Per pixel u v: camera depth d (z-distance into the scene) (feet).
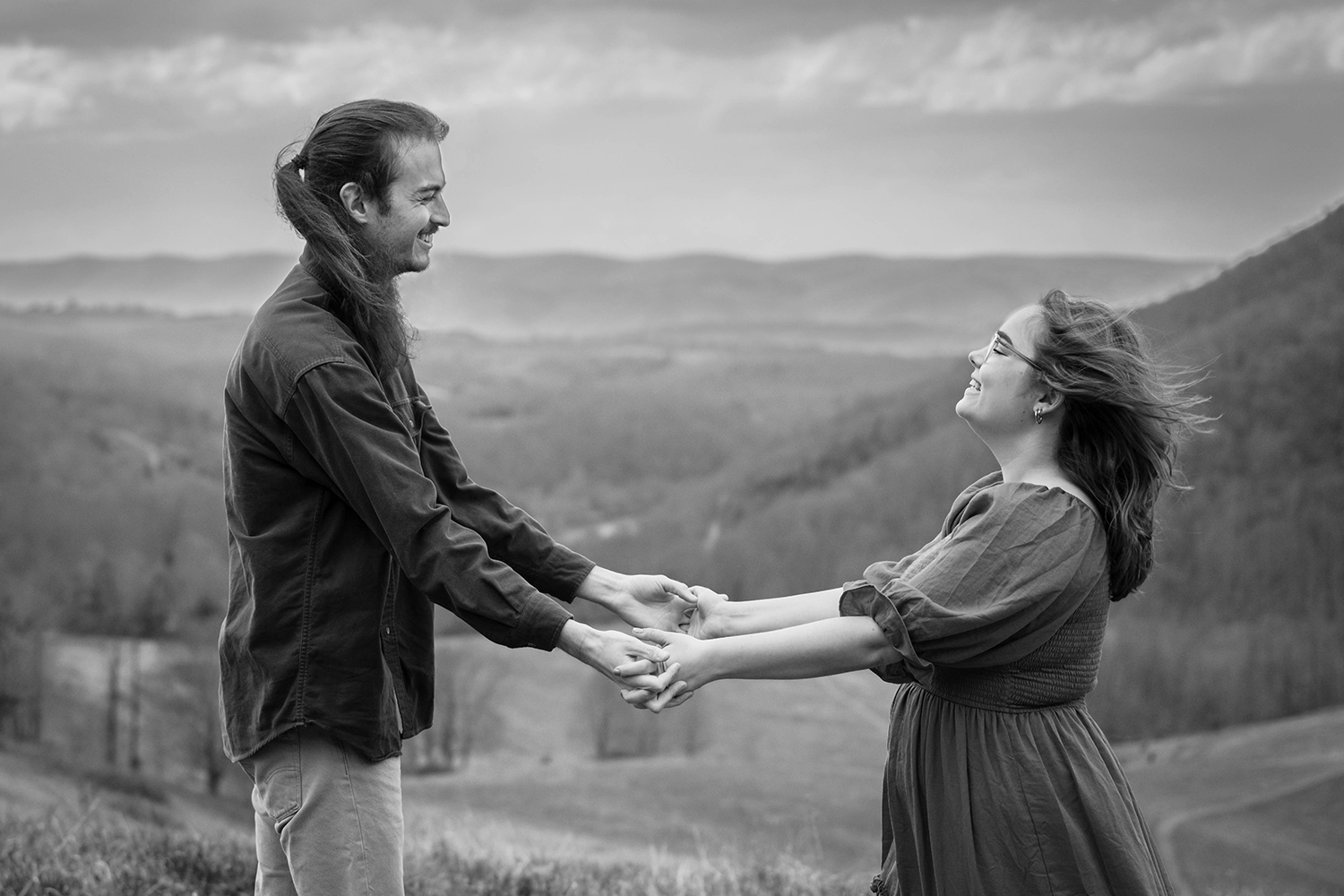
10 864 15.02
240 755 9.16
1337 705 251.39
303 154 9.35
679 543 341.00
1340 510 284.20
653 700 8.96
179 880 15.56
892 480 333.01
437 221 9.55
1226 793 193.88
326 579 8.93
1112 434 9.02
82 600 263.49
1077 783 8.59
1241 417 325.21
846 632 8.84
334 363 8.83
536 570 10.69
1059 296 9.34
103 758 191.01
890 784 9.32
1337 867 147.54
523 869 17.66
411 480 8.80
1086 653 8.95
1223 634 267.18
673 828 133.18
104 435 421.59
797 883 17.87
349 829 8.91
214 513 333.42
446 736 223.71
